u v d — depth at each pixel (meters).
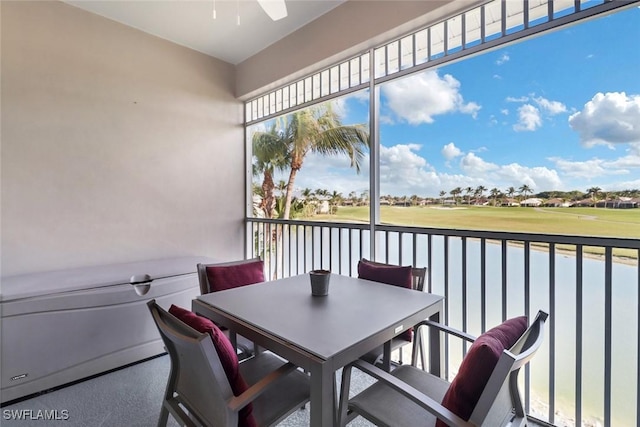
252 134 4.25
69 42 2.75
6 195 2.49
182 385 1.38
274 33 3.26
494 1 2.08
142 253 3.21
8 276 2.48
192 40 3.38
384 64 2.66
